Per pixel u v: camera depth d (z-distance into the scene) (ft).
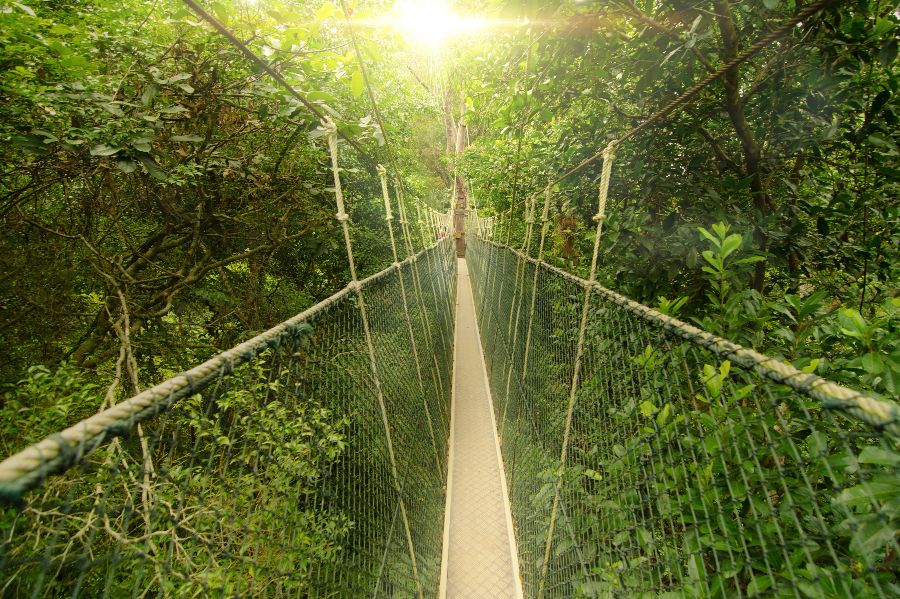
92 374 7.88
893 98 4.88
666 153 6.82
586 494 4.59
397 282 8.59
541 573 6.58
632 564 3.30
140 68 6.56
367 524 5.05
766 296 6.50
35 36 4.94
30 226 7.88
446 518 10.06
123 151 5.76
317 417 3.82
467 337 25.93
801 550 2.39
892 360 2.79
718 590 2.67
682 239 5.56
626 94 6.82
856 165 5.72
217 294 11.24
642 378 3.44
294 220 13.20
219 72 8.05
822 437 2.75
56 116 5.73
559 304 6.59
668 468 3.01
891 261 5.53
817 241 6.08
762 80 5.36
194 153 8.60
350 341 5.17
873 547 1.62
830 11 4.33
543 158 11.51
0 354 7.31
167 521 3.67
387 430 6.02
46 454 1.37
